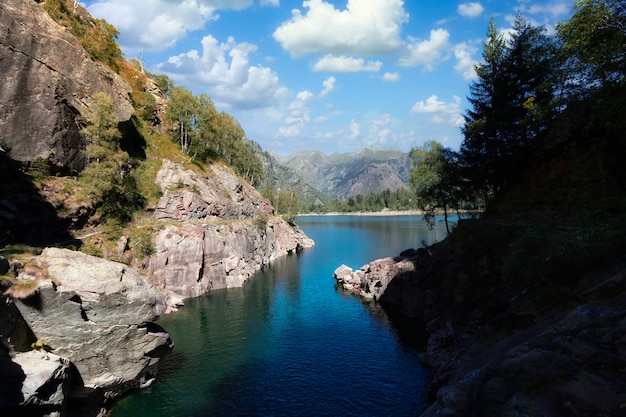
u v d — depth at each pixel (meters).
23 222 49.81
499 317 32.56
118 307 29.47
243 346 42.12
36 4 64.12
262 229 105.81
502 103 48.19
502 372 17.23
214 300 62.47
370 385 32.59
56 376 23.95
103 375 29.67
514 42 48.06
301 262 102.12
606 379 14.05
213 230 76.19
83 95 69.31
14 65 56.44
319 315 53.50
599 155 34.38
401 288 57.62
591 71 31.75
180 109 100.00
